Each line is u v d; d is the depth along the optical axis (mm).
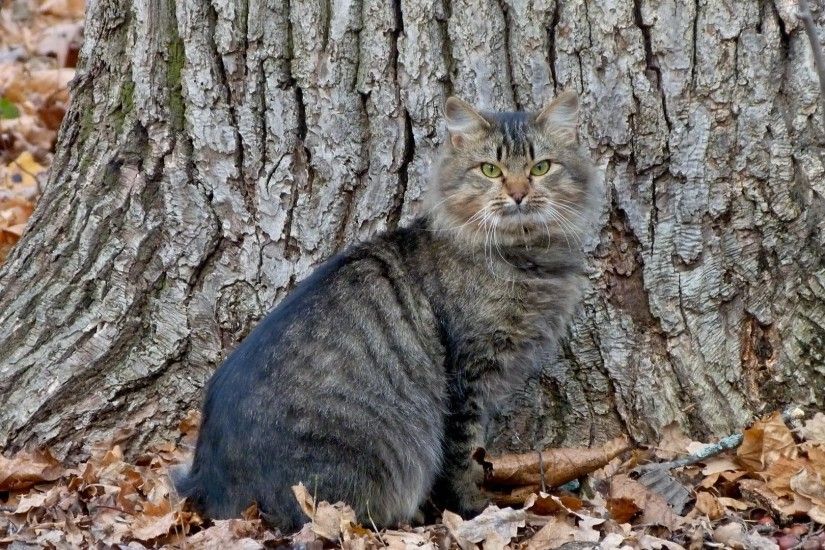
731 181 7129
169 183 7410
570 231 6988
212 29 7230
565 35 7066
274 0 7145
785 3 6965
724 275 7242
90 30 7730
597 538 6207
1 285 7855
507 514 6391
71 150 7844
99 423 7539
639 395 7348
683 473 7066
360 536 6148
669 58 7000
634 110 7078
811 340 7348
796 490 6617
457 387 6785
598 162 7195
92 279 7566
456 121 6887
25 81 12781
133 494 6930
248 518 6258
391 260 6848
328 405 6266
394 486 6516
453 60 7156
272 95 7234
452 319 6770
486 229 6797
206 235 7410
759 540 6188
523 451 7504
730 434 7312
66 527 6453
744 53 7000
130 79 7527
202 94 7273
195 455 6730
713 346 7281
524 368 7051
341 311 6520
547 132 6879
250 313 7461
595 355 7375
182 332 7504
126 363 7555
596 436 7441
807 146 7129
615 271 7301
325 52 7156
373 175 7273
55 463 7332
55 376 7492
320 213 7320
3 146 11992
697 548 6156
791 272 7270
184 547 6066
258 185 7332
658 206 7191
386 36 7117
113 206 7523
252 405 6273
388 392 6469
